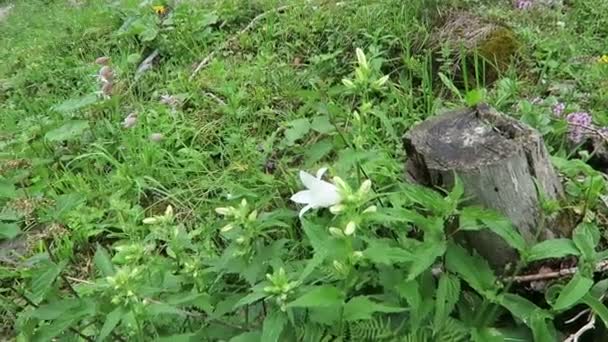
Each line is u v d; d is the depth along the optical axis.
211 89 1.87
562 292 0.94
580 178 1.22
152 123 1.74
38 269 1.10
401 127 1.55
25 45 2.74
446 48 1.72
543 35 1.80
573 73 1.66
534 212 1.04
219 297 1.07
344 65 1.86
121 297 0.94
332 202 0.90
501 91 1.56
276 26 2.08
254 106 1.76
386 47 1.85
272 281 0.90
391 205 1.13
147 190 1.56
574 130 1.38
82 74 2.20
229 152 1.62
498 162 1.01
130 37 2.34
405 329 0.97
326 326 0.93
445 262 0.98
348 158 1.06
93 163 1.71
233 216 1.03
